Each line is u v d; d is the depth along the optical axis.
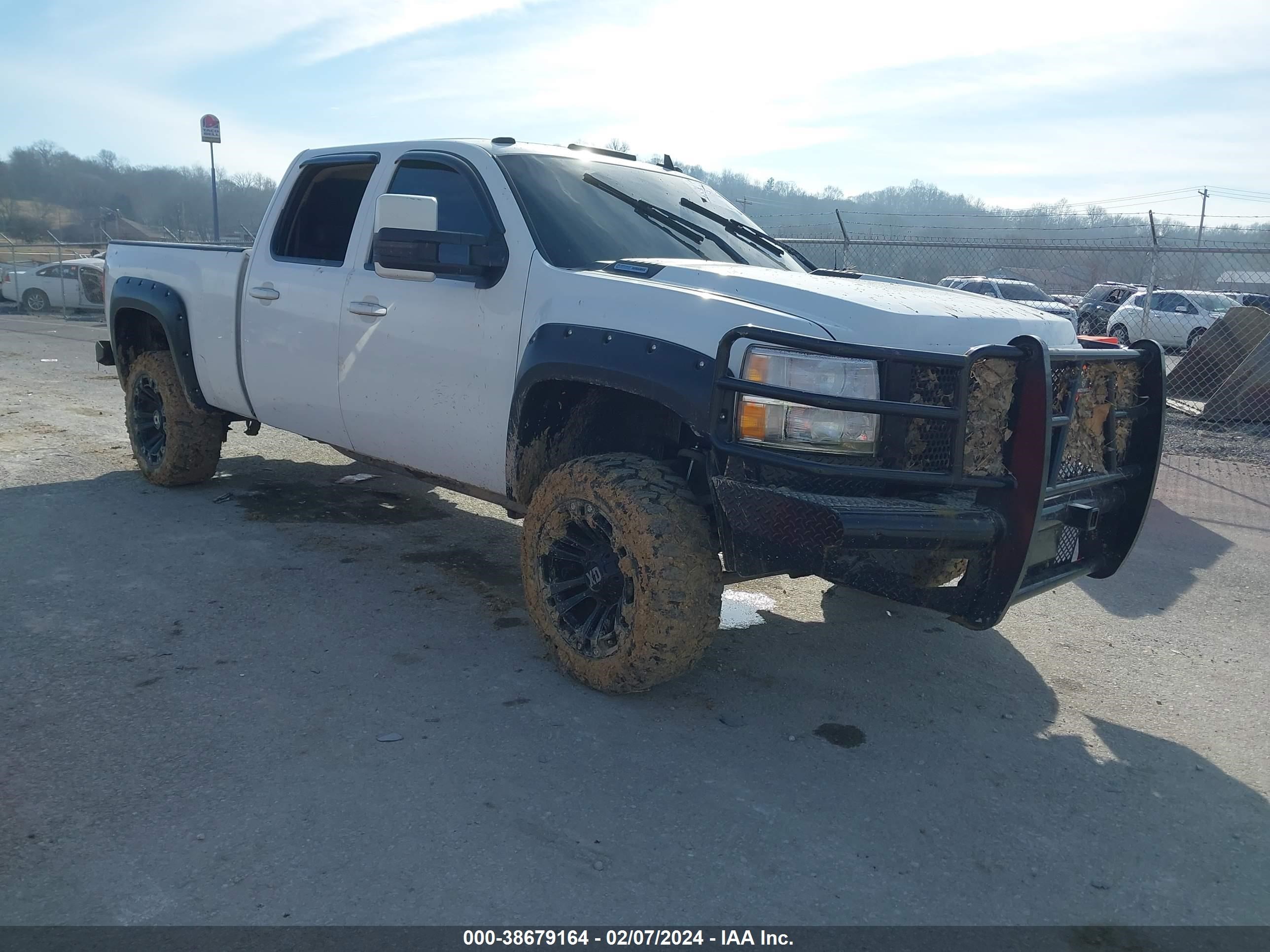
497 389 4.02
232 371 5.51
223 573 4.82
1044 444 3.09
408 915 2.38
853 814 2.96
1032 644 4.53
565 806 2.89
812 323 3.24
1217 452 9.84
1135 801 3.14
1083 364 3.48
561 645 3.72
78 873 2.48
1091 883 2.69
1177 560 6.00
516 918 2.39
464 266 3.97
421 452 4.51
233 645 3.97
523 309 3.92
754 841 2.78
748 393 3.15
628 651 3.42
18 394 10.24
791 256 4.90
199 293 5.66
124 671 3.67
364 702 3.51
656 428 3.87
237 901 2.40
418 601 4.58
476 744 3.24
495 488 4.17
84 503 5.95
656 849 2.71
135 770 2.98
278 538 5.45
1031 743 3.51
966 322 3.42
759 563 3.20
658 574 3.31
